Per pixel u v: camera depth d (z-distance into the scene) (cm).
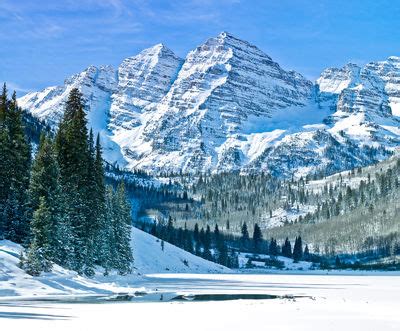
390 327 3497
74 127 8012
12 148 7431
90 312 3962
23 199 7344
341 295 6912
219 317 3894
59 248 7156
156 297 5984
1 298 4994
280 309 4603
